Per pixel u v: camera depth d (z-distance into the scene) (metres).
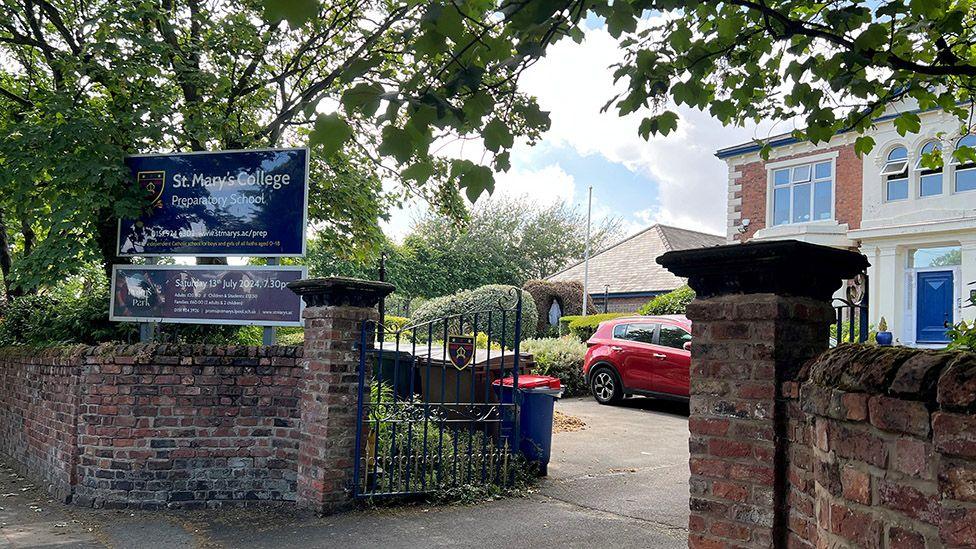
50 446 8.05
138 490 7.11
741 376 3.57
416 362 8.73
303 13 2.19
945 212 18.70
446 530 6.01
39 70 11.55
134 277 8.32
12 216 10.95
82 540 5.98
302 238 8.02
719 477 3.62
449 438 7.79
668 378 12.70
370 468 6.95
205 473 7.14
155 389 7.21
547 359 15.27
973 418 1.86
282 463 7.14
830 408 2.50
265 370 7.20
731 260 3.61
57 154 8.42
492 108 3.03
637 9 3.44
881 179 20.25
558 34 3.38
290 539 5.86
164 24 10.07
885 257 19.75
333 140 2.74
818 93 4.90
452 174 3.21
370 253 13.50
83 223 8.66
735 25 4.80
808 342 3.61
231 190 8.25
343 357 6.71
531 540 5.71
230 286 8.08
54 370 8.09
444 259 42.88
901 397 2.12
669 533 5.89
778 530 3.41
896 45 4.71
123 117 8.72
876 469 2.23
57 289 11.78
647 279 28.92
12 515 6.83
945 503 1.92
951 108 5.37
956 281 18.67
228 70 10.91
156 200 8.43
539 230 50.53
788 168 22.38
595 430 10.95
